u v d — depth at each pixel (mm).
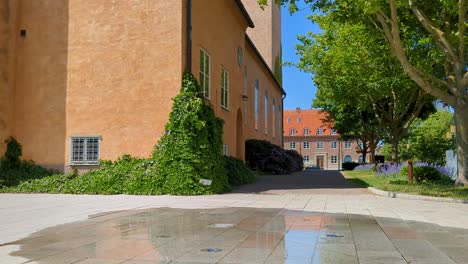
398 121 32094
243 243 6902
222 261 5746
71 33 17703
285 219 9570
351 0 16469
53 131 17562
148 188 15531
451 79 18203
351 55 27094
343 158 106562
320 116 109812
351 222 9203
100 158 17141
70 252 6289
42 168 17500
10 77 17859
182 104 16266
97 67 17406
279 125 54906
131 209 11344
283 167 33312
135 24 17234
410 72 16578
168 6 17062
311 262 5723
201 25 18969
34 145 17656
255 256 6023
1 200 13547
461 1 15453
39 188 16250
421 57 22672
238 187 19547
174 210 11148
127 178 15914
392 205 12625
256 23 49719
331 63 30297
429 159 52625
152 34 17094
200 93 17219
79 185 16016
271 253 6207
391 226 8719
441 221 9477
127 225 8727
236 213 10586
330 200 13945
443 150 52250
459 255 6164
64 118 17531
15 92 17953
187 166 15727
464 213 10922
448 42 16703
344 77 30062
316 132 108875
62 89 17625
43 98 17750
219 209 11398
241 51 27469
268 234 7703
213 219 9547
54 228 8391
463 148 17078
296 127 110875
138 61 17125
